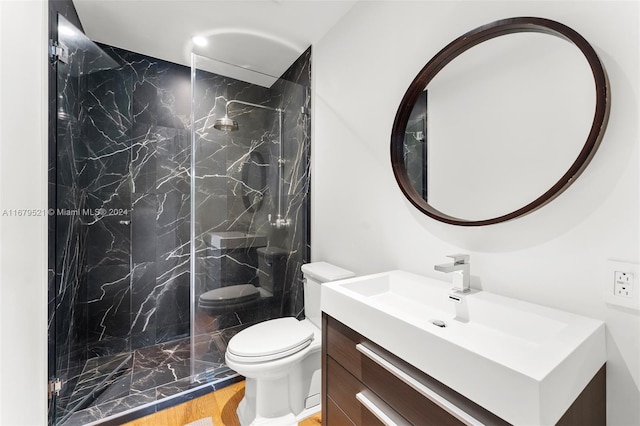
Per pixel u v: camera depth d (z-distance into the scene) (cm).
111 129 221
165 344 242
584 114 84
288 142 221
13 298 117
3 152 110
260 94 211
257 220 210
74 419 156
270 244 216
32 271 129
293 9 181
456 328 99
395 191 148
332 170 200
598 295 81
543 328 83
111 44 218
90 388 179
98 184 217
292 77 246
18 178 119
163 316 245
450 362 68
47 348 139
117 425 156
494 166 106
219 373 193
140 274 236
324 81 208
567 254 87
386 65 154
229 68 199
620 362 77
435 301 114
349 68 182
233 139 201
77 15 183
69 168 171
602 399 78
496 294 104
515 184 100
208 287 192
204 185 191
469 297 102
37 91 132
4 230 111
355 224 177
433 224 128
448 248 121
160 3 174
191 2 174
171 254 248
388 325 85
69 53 162
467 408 66
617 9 78
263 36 209
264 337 157
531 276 96
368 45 166
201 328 189
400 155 141
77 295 193
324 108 208
